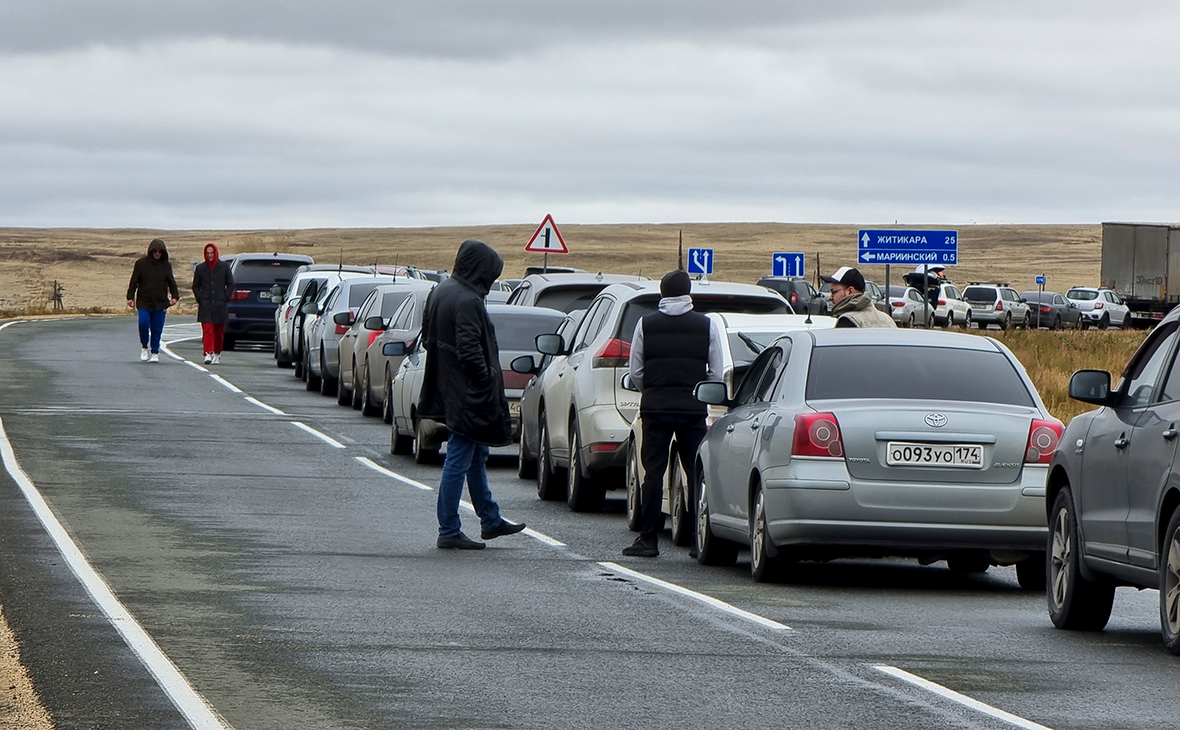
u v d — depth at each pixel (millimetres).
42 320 126625
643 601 25062
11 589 24156
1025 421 26391
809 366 27578
